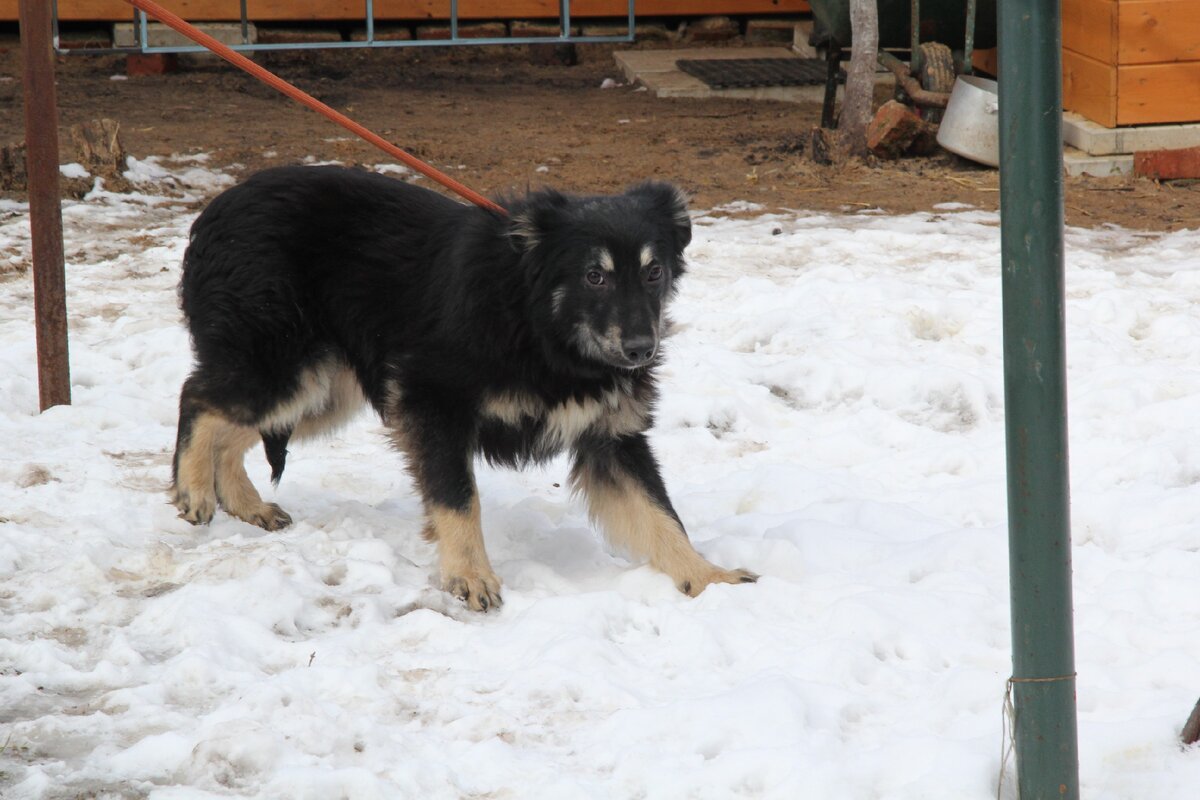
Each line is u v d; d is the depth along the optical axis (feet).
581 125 22.26
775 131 21.67
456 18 25.36
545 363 10.27
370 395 10.70
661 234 10.33
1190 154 17.70
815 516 11.06
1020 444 8.45
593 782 8.96
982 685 9.42
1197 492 11.03
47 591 10.05
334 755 9.04
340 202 10.66
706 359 13.15
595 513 10.63
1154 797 8.83
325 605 10.08
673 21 28.50
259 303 10.55
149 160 18.94
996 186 18.02
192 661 9.50
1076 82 18.95
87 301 13.96
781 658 9.68
